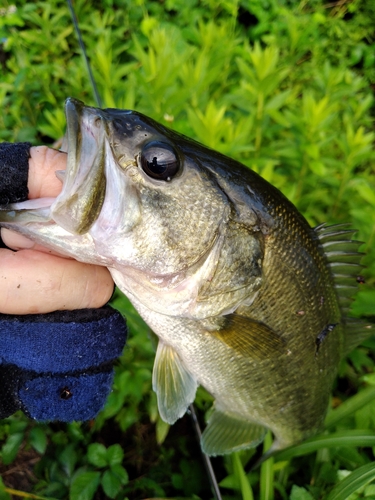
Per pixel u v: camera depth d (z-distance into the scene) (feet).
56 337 0.53
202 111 1.21
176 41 1.42
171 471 1.00
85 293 0.54
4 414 0.55
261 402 0.77
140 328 0.90
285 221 0.65
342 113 1.59
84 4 1.77
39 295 0.51
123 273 0.57
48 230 0.51
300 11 2.04
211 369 0.69
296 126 1.15
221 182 0.59
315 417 0.83
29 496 0.84
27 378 0.54
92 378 0.57
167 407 0.69
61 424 0.94
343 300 0.77
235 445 0.84
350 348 0.83
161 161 0.53
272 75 1.13
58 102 1.42
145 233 0.54
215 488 0.85
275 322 0.66
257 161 1.06
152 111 1.10
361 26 2.05
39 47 1.53
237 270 0.60
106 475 0.86
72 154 0.48
